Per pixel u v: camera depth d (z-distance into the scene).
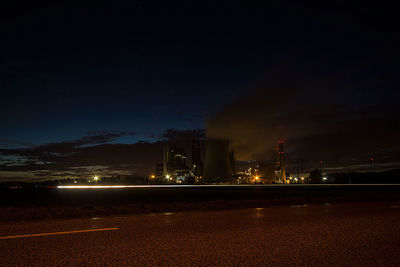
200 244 5.78
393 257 5.00
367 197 22.86
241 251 5.29
